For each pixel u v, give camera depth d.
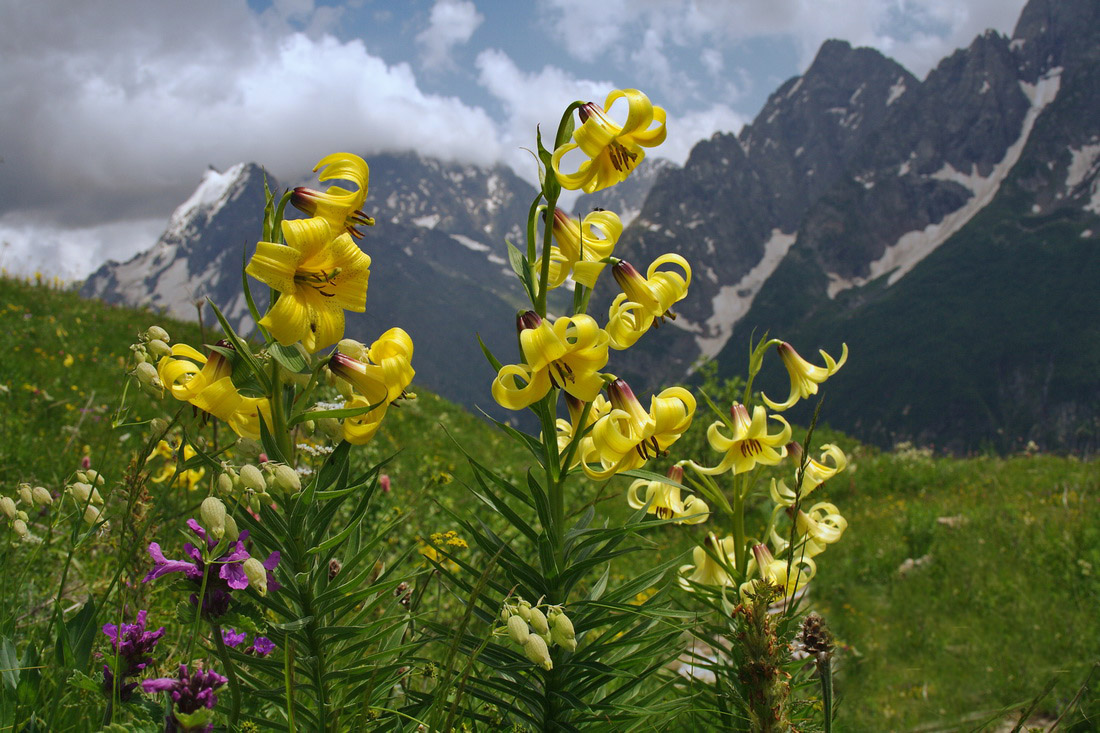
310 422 0.53
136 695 0.45
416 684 0.64
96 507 0.50
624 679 0.69
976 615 1.62
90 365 2.33
